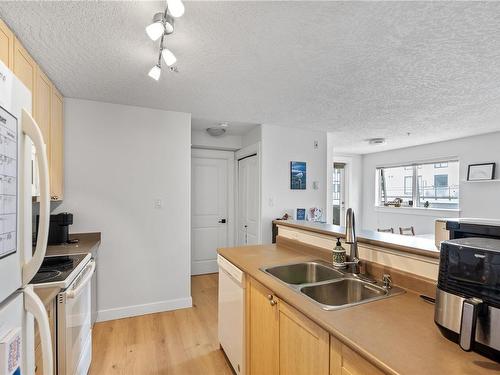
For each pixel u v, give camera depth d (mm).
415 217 5281
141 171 2891
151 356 2164
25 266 760
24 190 757
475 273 798
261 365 1555
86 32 1545
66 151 2605
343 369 949
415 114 3166
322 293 1462
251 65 1966
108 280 2758
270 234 3666
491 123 3580
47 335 773
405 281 1343
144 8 1350
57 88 2379
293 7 1348
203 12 1377
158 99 2678
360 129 3928
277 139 3721
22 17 1398
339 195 6414
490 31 1548
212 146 4168
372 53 1799
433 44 1688
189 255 3094
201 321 2748
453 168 4777
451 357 789
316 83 2289
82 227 2668
